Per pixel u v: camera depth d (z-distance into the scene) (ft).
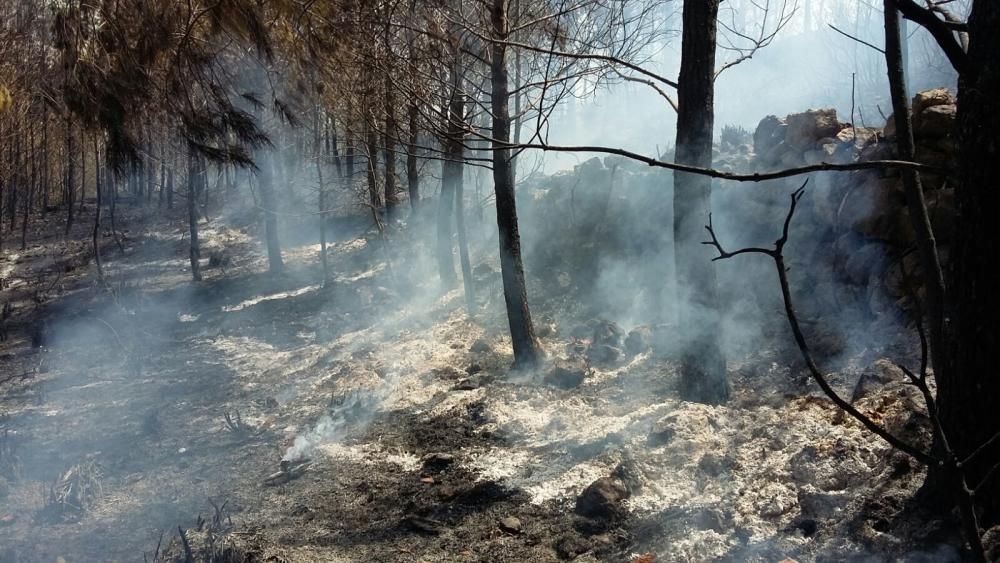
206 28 27.40
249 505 18.03
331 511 17.28
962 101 9.64
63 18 25.00
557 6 26.45
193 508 18.11
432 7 24.58
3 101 32.48
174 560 15.03
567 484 16.88
